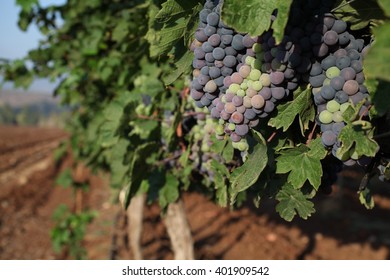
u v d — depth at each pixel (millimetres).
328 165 1844
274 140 1727
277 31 1194
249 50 1507
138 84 3271
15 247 9719
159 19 1565
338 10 1402
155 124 2879
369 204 1735
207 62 1600
